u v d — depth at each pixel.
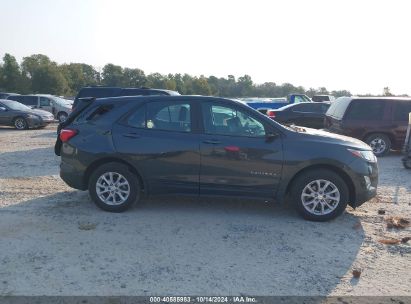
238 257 4.40
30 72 90.56
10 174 8.44
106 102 5.99
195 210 6.02
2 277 3.86
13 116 19.36
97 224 5.33
